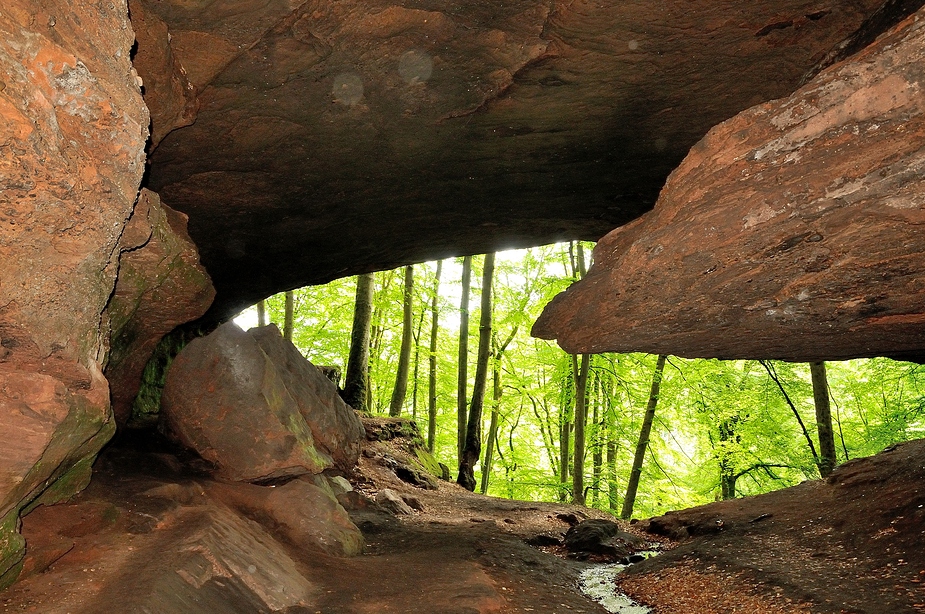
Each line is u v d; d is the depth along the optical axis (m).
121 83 4.36
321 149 8.73
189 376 8.76
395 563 7.80
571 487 21.12
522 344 26.52
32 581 4.83
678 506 24.27
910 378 17.06
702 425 21.62
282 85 7.35
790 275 5.37
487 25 6.82
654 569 8.70
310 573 6.89
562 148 9.20
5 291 3.95
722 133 5.55
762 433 19.03
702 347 7.49
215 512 6.95
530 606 6.72
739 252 5.38
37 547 5.13
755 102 8.10
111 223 4.52
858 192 4.53
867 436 17.86
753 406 19.48
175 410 8.73
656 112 8.34
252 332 11.41
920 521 7.64
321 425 11.47
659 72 7.55
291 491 8.27
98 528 5.88
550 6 6.64
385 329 25.42
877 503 8.88
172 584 5.07
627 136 8.93
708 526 10.75
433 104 7.96
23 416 4.25
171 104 7.10
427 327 26.58
